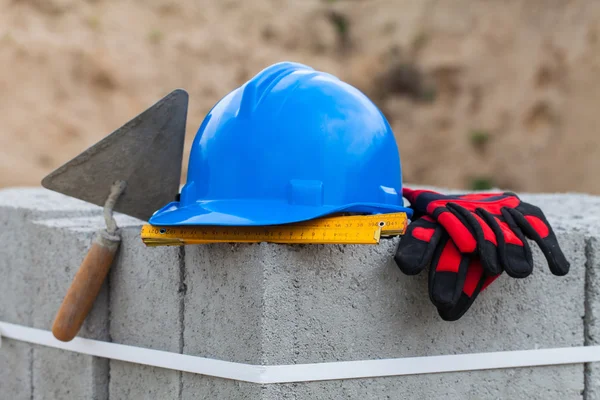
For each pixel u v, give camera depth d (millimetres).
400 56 21562
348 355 3186
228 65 20125
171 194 3703
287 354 3051
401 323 3303
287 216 2969
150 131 3582
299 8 22625
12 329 4246
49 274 3980
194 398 3326
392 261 3283
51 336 3967
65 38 17984
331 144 3092
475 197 3486
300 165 3051
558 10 18906
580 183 16234
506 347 3518
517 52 19312
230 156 3137
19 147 15938
